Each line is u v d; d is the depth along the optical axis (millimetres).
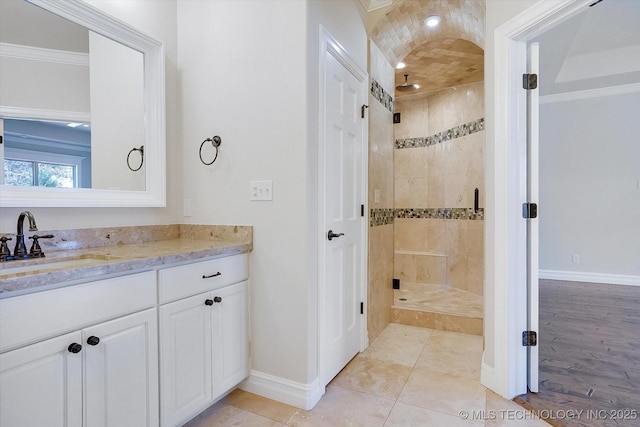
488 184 2008
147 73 1979
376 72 2773
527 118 1875
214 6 2023
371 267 2668
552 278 4754
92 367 1184
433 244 4465
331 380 2055
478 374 2139
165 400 1440
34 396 1036
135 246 1754
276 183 1826
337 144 2129
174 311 1479
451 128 4230
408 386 1993
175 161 2160
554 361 2285
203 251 1591
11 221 1452
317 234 1854
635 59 3947
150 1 2010
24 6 1524
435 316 2979
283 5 1799
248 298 1904
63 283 1100
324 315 1919
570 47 3686
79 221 1678
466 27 2814
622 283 4395
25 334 1012
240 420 1670
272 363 1856
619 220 4406
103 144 1786
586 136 4531
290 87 1779
